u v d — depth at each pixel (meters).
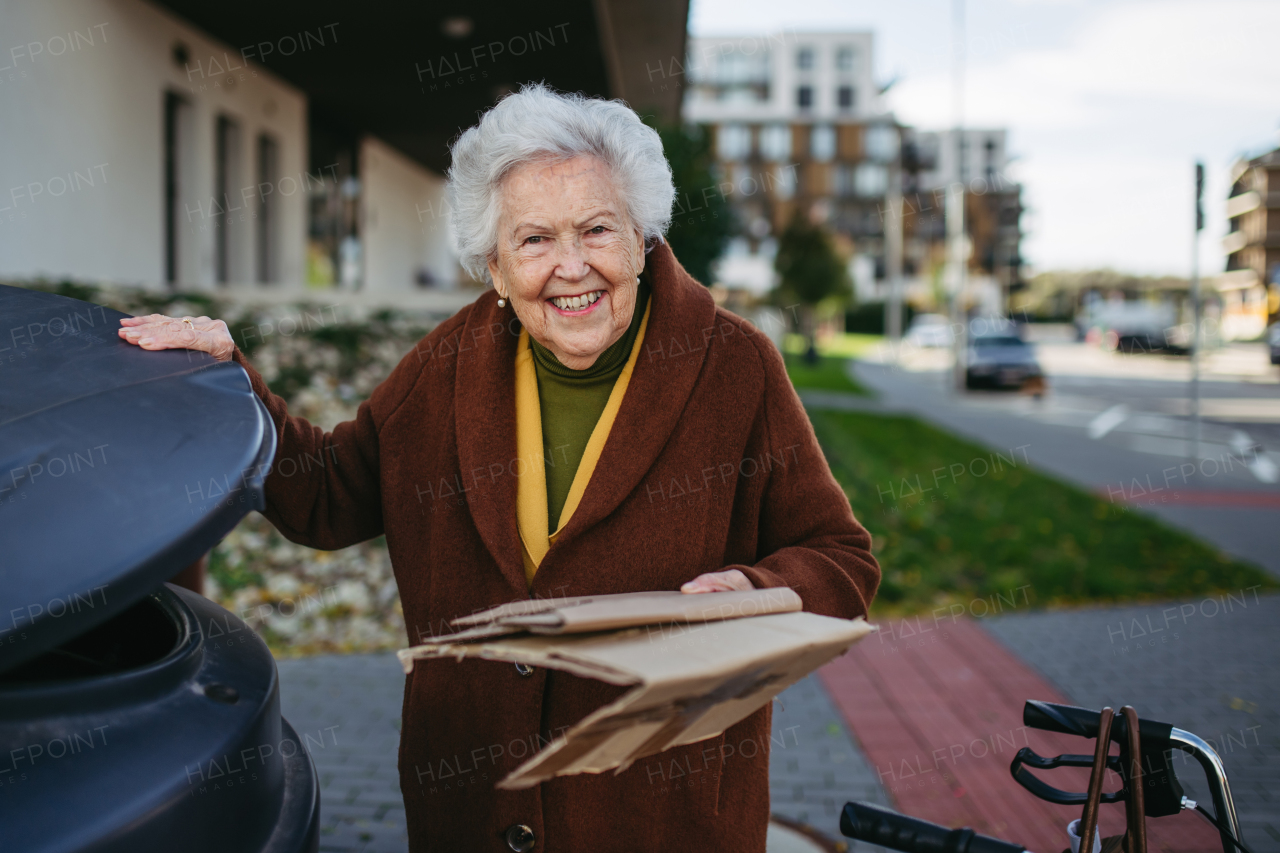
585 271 1.35
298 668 4.26
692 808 1.42
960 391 22.58
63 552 0.92
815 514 1.49
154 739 1.03
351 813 3.04
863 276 66.19
